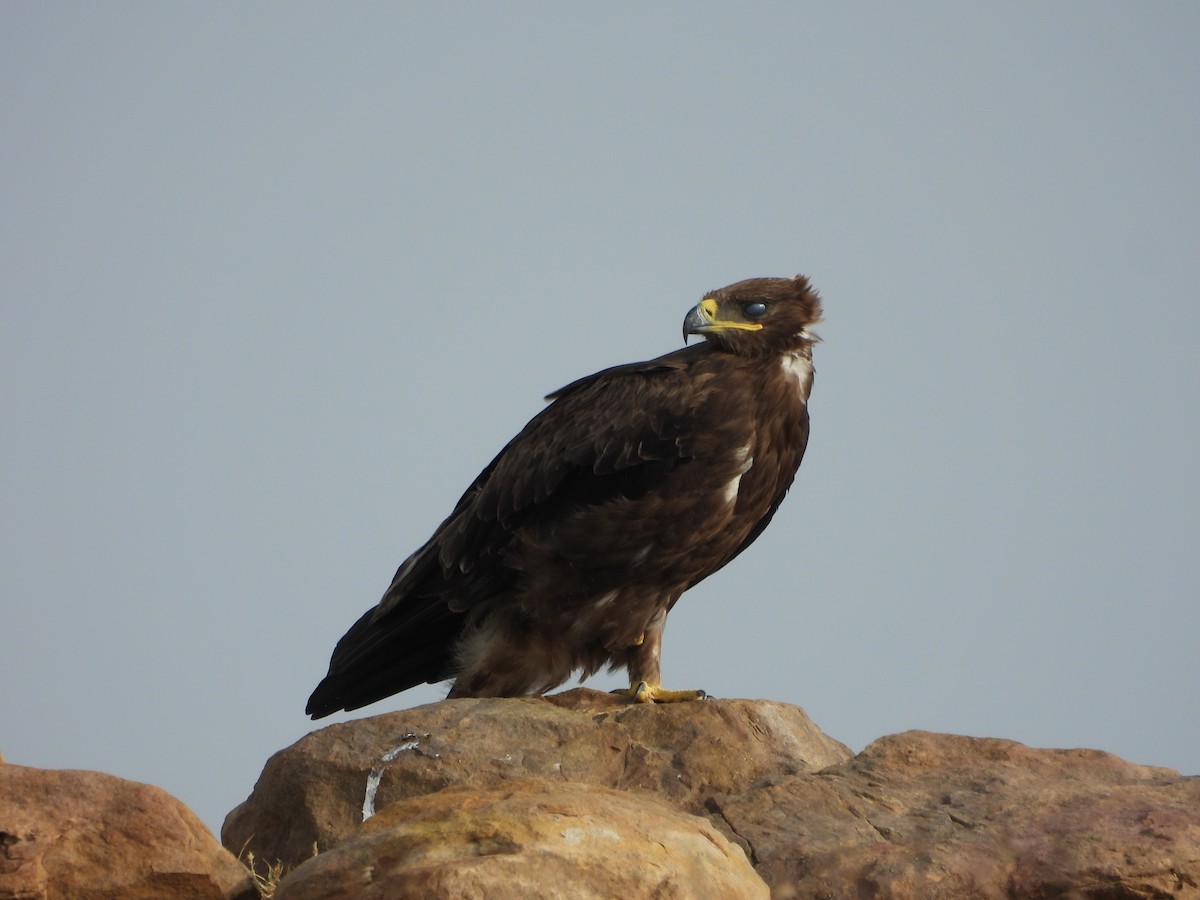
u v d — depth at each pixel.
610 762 13.28
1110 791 11.82
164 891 10.05
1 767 10.26
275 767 13.62
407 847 9.23
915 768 12.57
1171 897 10.55
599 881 8.88
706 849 9.62
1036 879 10.73
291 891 9.27
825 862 11.16
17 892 9.68
